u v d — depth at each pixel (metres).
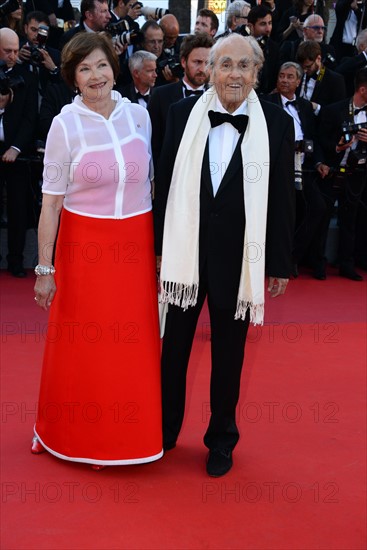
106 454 2.91
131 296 2.84
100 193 2.79
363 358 4.47
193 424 3.43
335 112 6.40
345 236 6.68
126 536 2.50
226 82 2.68
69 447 2.93
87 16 6.15
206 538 2.50
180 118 2.82
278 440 3.29
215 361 2.95
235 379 2.96
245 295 2.80
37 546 2.42
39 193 6.35
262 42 6.53
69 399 2.91
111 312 2.83
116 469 2.98
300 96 6.54
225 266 2.80
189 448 3.20
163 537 2.50
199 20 6.95
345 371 4.22
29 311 5.20
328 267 7.08
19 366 4.07
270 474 2.98
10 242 6.19
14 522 2.56
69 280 2.86
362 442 3.30
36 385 3.81
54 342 2.95
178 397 3.08
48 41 7.01
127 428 2.89
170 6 10.49
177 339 2.98
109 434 2.89
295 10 7.38
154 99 4.37
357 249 7.06
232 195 2.75
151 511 2.66
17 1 6.30
